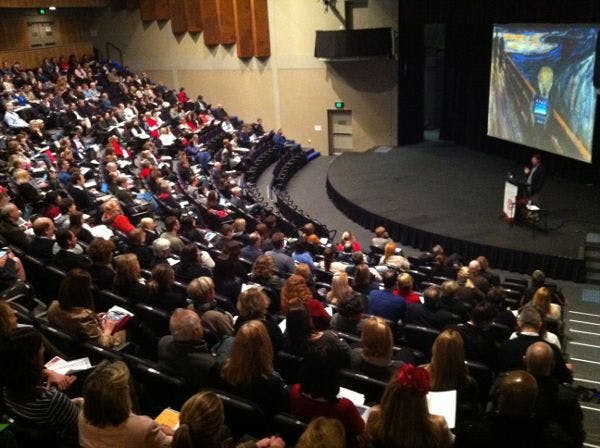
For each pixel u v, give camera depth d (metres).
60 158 12.55
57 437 3.23
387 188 16.03
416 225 13.10
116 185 11.54
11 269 5.75
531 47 15.42
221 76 23.77
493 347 4.98
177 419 3.64
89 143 16.31
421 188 15.84
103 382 2.79
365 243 13.69
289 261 8.02
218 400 2.68
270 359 3.71
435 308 6.07
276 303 6.48
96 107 18.69
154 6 23.53
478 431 2.86
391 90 21.25
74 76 21.27
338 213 15.88
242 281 7.20
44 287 6.17
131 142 17.03
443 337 3.72
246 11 22.52
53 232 7.07
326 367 3.14
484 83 18.92
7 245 6.83
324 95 22.45
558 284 11.14
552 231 12.32
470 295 6.64
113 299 5.44
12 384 3.10
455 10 17.98
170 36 23.88
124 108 19.30
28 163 11.34
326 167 21.25
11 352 3.08
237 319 4.85
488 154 19.31
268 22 22.50
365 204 14.79
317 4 21.42
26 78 18.64
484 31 18.39
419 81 21.27
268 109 23.55
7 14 21.52
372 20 20.67
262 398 3.67
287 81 22.86
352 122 22.38
